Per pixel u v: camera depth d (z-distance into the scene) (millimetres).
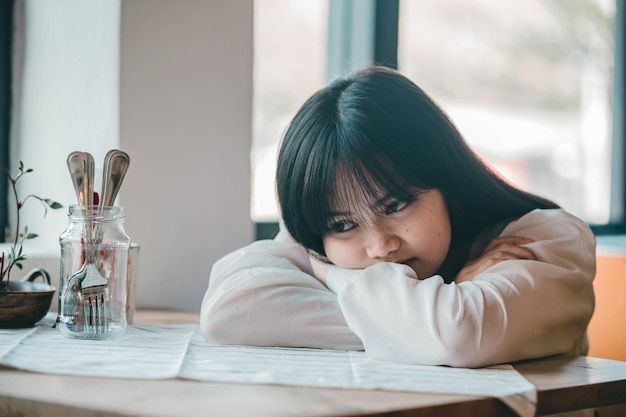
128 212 1425
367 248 1111
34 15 1583
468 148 1211
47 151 1541
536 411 818
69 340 1063
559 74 2561
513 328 956
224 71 1515
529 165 2500
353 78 1181
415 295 968
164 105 1451
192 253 1496
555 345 1040
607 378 904
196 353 985
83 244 1079
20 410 766
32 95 1585
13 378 843
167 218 1466
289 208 1161
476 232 1239
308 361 948
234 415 698
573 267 1111
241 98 1538
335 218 1105
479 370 918
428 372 895
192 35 1473
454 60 2312
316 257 1199
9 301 1141
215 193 1516
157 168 1450
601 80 2689
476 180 1200
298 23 1983
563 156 2580
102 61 1429
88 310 1068
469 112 2359
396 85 1155
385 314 971
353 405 738
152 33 1432
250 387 810
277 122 1943
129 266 1233
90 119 1452
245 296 1066
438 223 1120
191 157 1484
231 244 1539
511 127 2449
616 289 1553
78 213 1082
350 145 1072
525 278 1018
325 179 1085
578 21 2605
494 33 2396
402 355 952
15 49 1617
